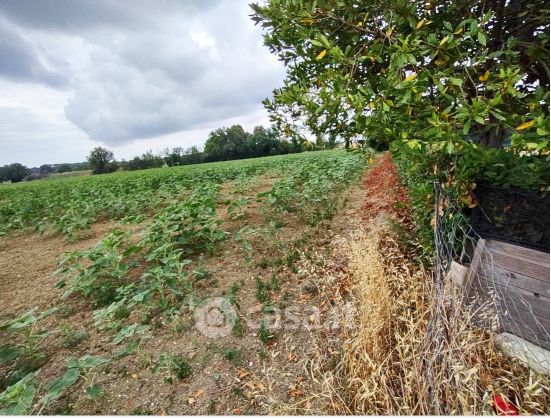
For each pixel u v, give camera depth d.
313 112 2.46
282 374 2.23
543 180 1.99
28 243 6.77
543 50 2.13
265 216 6.59
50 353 2.87
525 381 1.88
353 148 2.72
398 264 3.36
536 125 1.76
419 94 2.01
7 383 2.53
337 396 1.94
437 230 2.36
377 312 2.27
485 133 2.83
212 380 2.42
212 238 4.87
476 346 2.02
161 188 11.09
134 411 2.18
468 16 2.47
